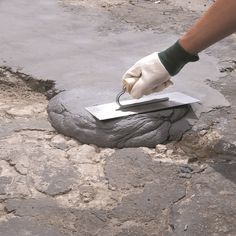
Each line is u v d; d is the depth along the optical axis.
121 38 5.37
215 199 3.07
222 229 2.84
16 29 5.41
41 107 4.18
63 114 3.81
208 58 4.98
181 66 3.48
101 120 3.65
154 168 3.37
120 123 3.64
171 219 2.91
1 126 3.80
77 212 2.95
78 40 5.25
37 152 3.48
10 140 3.61
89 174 3.29
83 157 3.47
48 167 3.33
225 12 2.98
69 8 6.17
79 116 3.73
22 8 6.04
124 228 2.85
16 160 3.38
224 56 5.06
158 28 5.73
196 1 6.89
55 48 5.02
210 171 3.36
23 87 4.47
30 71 4.52
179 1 6.85
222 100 4.12
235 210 2.98
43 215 2.92
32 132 3.74
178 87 4.29
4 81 4.52
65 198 3.07
